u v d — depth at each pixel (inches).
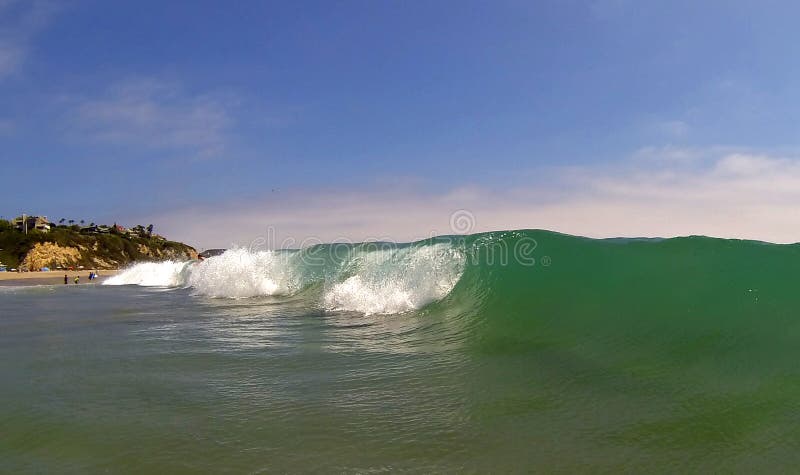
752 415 169.8
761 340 226.4
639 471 141.5
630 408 183.6
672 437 159.9
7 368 265.4
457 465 146.7
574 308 315.6
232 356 285.3
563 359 247.8
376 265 533.6
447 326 343.6
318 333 354.9
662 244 355.3
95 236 3671.3
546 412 184.4
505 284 385.1
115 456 153.6
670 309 277.3
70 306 626.2
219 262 754.2
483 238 474.0
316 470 143.7
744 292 271.0
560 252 404.2
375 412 189.3
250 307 536.4
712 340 236.8
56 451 158.1
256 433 170.4
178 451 156.5
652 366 223.8
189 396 210.8
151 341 337.7
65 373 251.3
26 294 920.3
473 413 185.8
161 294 788.6
